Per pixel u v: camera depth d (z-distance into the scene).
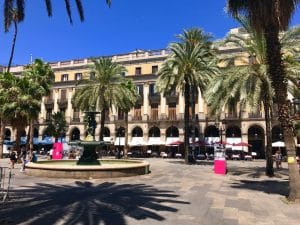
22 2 17.61
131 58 60.84
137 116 59.56
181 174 21.36
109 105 37.84
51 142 63.19
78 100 38.12
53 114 61.31
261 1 11.88
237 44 21.66
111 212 9.62
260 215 9.59
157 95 58.03
